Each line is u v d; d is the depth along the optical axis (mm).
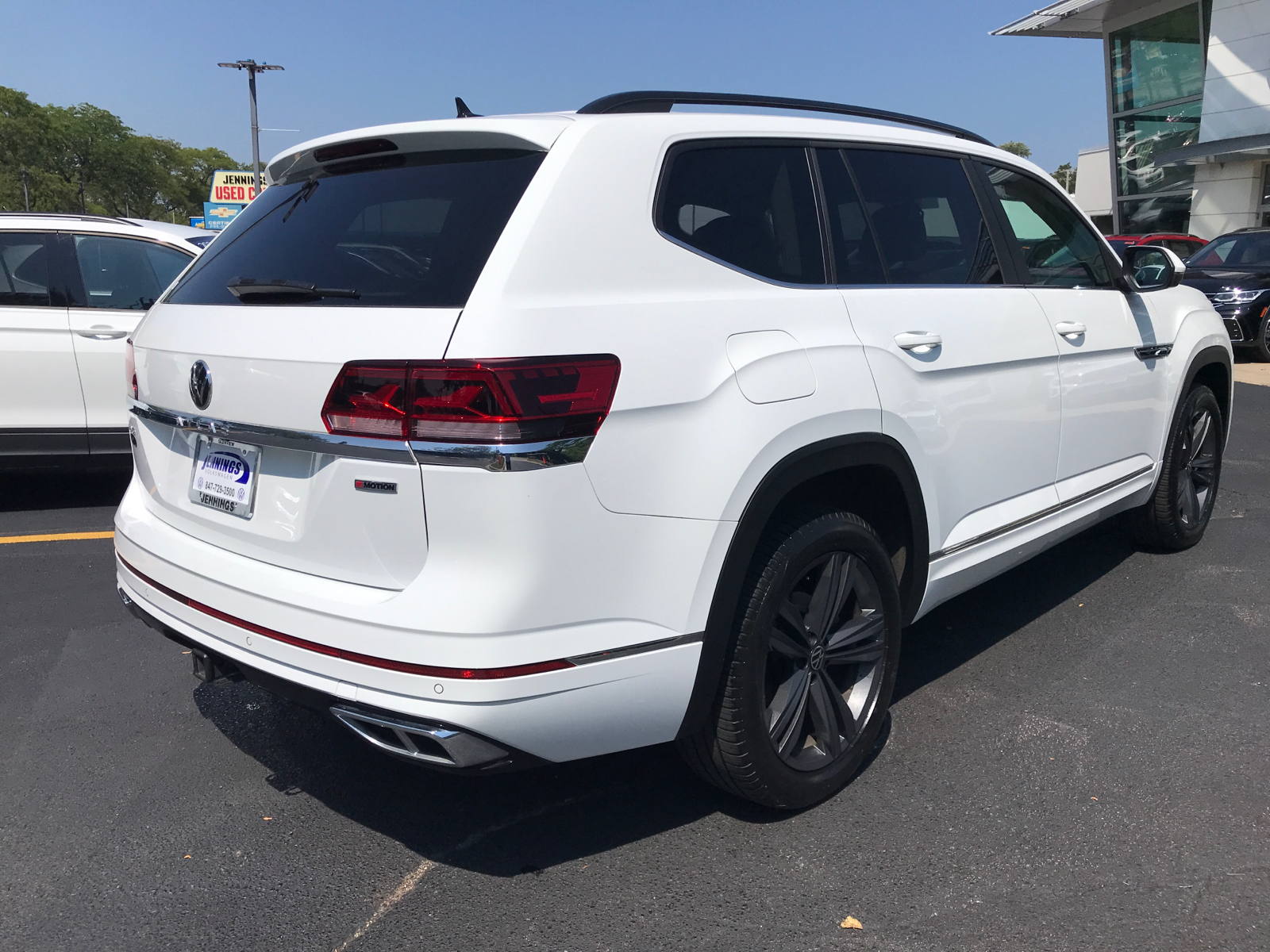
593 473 2090
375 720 2115
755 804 2701
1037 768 2955
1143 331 4117
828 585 2658
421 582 2059
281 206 2770
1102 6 24578
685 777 2943
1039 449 3486
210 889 2451
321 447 2158
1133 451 4238
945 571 3105
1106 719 3256
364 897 2416
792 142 2816
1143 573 4668
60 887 2463
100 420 5906
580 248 2201
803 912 2328
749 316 2443
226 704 3477
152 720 3348
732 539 2322
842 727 2783
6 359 5688
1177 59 24031
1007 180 3598
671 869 2504
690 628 2289
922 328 2898
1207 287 13305
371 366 2061
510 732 2082
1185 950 2184
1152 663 3684
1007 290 3377
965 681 3551
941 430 2947
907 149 3186
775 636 2537
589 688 2152
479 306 2037
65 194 94000
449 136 2428
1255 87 21297
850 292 2766
